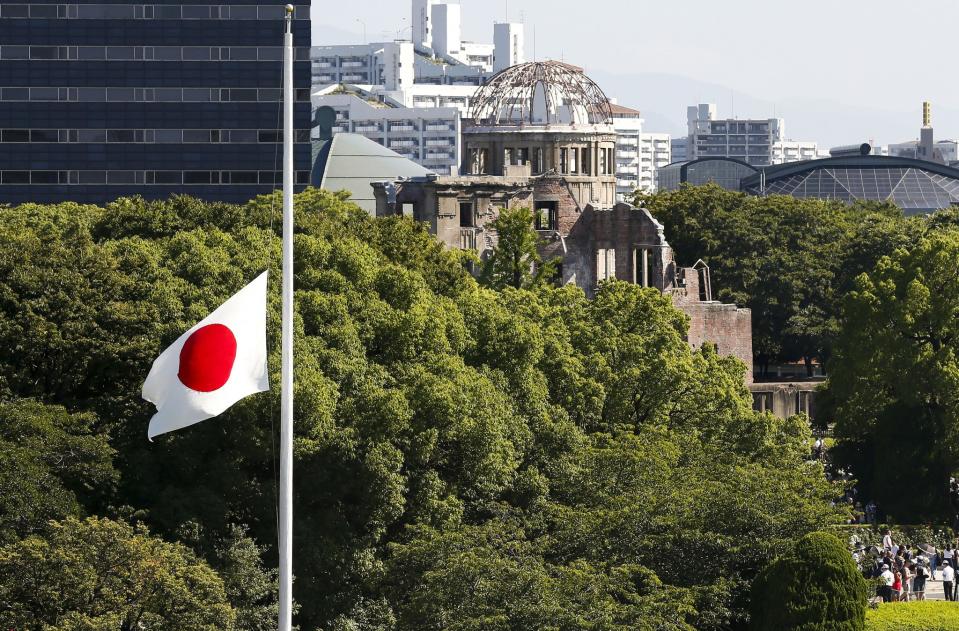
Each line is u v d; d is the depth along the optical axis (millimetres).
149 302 136875
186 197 175125
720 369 187875
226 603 114688
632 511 133750
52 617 109000
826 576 131375
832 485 152125
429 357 145250
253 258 150250
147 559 110625
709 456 153250
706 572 134125
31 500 115312
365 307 147125
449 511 133500
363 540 130125
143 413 130375
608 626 120062
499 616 118562
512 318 158125
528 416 149625
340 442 129375
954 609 147500
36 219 188750
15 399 126375
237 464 129875
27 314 132125
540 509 139750
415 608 122750
